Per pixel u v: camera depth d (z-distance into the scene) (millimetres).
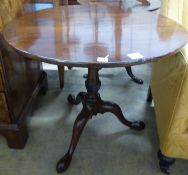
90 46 880
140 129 1434
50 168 1225
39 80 1649
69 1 1820
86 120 1264
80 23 1094
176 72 993
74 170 1214
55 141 1380
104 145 1353
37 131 1443
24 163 1251
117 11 1272
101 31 1008
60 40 926
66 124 1499
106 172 1209
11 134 1267
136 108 1628
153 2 1616
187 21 1255
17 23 1086
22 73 1353
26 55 845
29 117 1510
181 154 1103
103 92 1776
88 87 1226
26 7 1427
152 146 1349
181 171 1215
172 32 1004
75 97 1670
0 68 1093
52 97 1731
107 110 1344
